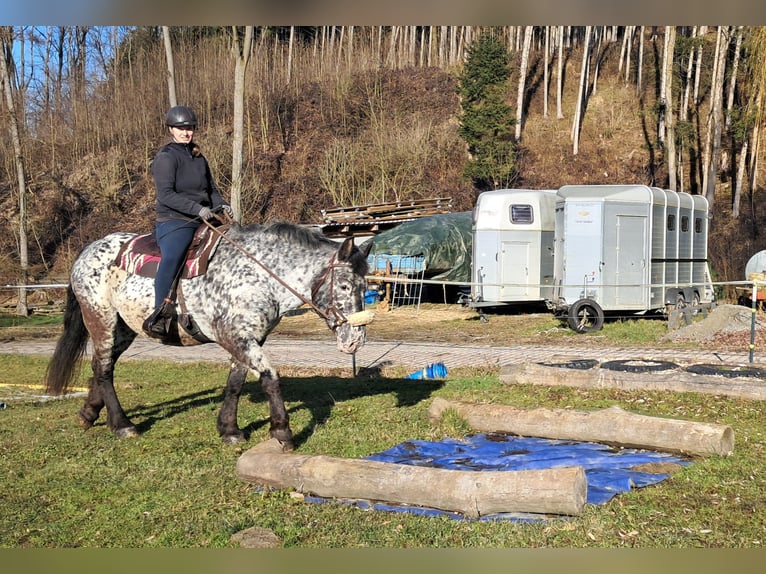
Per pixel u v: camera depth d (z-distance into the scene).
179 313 7.55
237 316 7.30
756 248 35.25
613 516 5.32
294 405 9.65
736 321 17.38
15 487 6.42
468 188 41.94
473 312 25.17
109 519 5.61
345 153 41.75
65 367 8.46
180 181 7.68
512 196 22.52
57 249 39.59
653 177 45.34
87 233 40.19
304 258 7.33
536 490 5.26
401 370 13.24
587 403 9.35
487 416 8.00
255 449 6.50
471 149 43.78
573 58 58.50
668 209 19.52
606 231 18.67
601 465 6.68
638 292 18.78
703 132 49.22
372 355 16.27
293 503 5.82
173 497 6.02
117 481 6.54
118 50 51.31
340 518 5.44
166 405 10.10
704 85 52.75
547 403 9.50
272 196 42.06
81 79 49.94
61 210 41.44
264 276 7.34
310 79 53.22
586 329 18.81
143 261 7.76
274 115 48.88
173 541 5.11
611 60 58.31
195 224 7.74
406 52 58.72
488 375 12.28
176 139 7.76
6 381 13.66
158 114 49.00
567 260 19.05
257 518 5.48
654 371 10.27
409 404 9.55
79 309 8.46
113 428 8.22
